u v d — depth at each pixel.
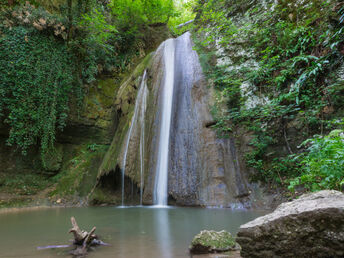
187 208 6.11
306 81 6.15
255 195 5.90
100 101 11.38
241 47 8.95
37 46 9.27
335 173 2.96
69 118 10.05
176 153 7.34
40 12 9.37
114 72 12.60
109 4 13.59
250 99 7.50
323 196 1.95
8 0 8.90
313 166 3.40
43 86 9.22
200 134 7.29
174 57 10.27
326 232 1.56
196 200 6.43
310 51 6.45
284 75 6.74
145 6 14.19
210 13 11.16
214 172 6.52
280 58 7.25
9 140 8.32
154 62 10.28
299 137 5.96
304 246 1.66
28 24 9.16
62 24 9.97
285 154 6.10
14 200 7.62
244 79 7.89
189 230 3.42
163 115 8.52
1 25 8.53
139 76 10.48
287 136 6.23
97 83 11.66
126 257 2.21
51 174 9.25
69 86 10.05
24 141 8.69
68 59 10.28
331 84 5.64
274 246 1.82
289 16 7.50
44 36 9.53
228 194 6.12
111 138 11.13
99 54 11.78
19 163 8.75
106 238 2.98
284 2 8.04
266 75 7.47
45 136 9.04
